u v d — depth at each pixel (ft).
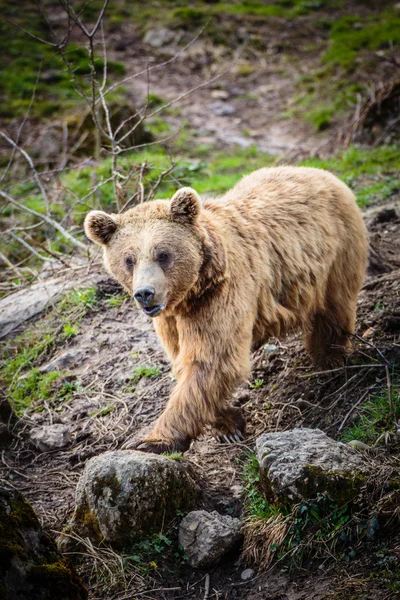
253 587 24.14
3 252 61.87
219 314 28.63
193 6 125.49
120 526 25.73
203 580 25.03
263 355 37.45
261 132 89.61
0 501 22.24
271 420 32.83
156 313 27.02
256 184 33.99
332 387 33.35
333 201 34.47
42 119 90.58
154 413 34.94
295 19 120.88
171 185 66.13
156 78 105.09
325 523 24.18
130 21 120.26
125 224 29.07
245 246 30.42
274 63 108.88
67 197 65.77
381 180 62.23
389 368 32.01
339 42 106.93
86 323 42.88
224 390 28.81
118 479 25.93
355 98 88.84
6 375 40.91
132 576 25.11
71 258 50.78
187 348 29.12
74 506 29.30
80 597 22.40
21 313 45.42
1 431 33.96
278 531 24.73
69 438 34.32
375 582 21.95
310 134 86.28
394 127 74.43
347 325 34.83
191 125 91.66
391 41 99.25
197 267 28.07
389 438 27.12
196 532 25.58
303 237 32.48
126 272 28.43
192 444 32.30
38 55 107.14
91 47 45.98
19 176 77.92
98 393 37.17
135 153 77.05
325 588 22.52
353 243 34.78
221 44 113.39
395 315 36.32
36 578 21.26
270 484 25.54
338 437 29.48
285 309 31.83
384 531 23.43
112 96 94.32
